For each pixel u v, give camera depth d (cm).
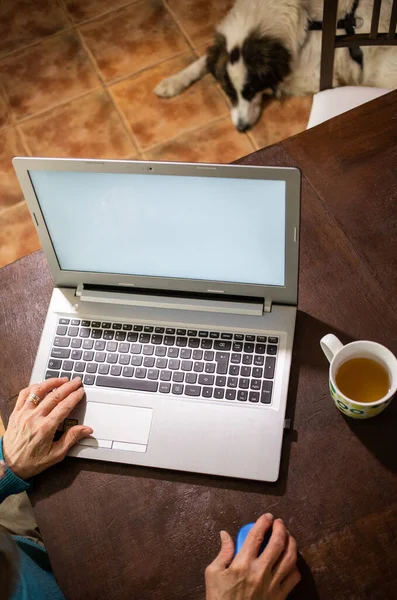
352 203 113
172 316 105
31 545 104
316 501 92
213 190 90
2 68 233
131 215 96
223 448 96
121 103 221
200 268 102
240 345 101
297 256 95
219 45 218
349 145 118
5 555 95
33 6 242
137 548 92
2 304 112
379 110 119
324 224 112
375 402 88
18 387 106
